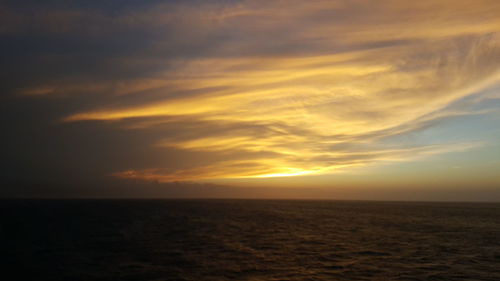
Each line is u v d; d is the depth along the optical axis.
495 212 137.25
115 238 45.34
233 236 49.78
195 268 27.44
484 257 33.34
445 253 35.56
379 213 119.44
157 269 26.91
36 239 43.28
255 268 27.66
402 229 62.16
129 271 26.16
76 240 42.88
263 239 46.69
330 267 28.19
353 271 26.75
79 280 23.42
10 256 31.78
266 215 101.81
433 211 138.88
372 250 37.44
